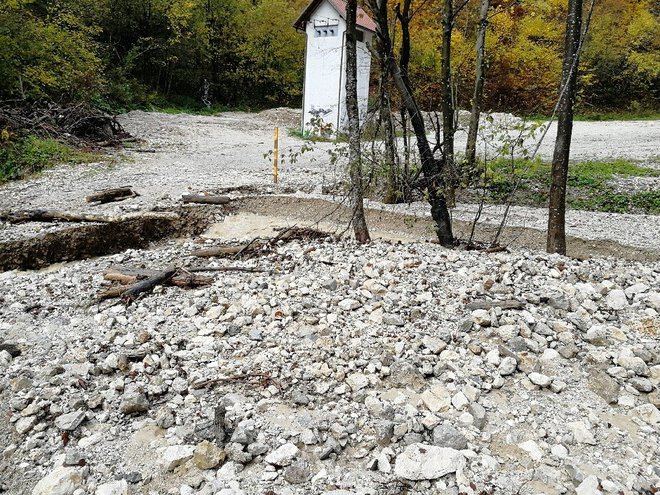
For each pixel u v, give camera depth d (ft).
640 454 12.16
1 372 15.60
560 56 96.89
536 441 12.59
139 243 31.55
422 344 16.06
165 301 20.35
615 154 59.67
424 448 11.93
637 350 15.49
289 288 20.30
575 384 14.69
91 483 11.52
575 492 11.08
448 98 26.13
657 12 114.42
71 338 17.57
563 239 25.36
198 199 36.29
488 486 11.16
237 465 11.82
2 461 12.39
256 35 123.34
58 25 68.54
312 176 47.55
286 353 15.79
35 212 30.89
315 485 11.21
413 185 27.84
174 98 113.50
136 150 57.52
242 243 29.91
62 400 14.17
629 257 29.53
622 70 112.27
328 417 13.10
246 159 56.90
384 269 21.58
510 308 17.83
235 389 14.39
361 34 70.74
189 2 108.17
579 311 17.76
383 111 27.14
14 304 20.51
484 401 13.85
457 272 21.12
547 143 67.41
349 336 16.61
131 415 13.73
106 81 81.87
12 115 51.52
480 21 38.86
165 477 11.69
